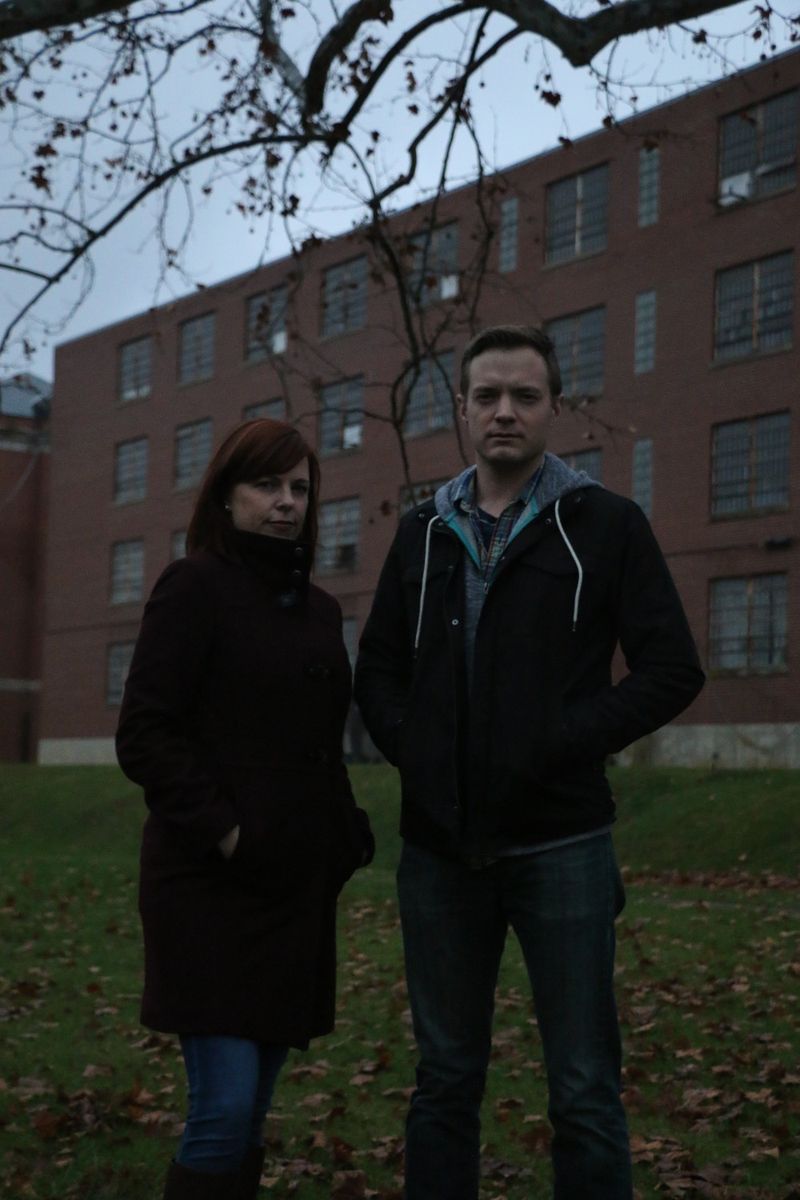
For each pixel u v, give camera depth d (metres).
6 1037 8.23
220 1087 3.44
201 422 47.53
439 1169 3.75
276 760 3.61
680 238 33.78
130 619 50.00
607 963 3.70
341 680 3.76
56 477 53.62
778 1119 6.15
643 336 34.41
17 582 56.41
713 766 29.55
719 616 32.41
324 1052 7.82
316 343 42.56
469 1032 3.80
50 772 38.03
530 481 3.89
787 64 31.77
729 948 11.47
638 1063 7.38
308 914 3.63
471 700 3.72
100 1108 6.30
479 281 9.08
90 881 18.28
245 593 3.67
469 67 8.72
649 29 7.83
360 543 41.28
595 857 3.70
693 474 33.09
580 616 3.74
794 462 31.30
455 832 3.70
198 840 3.46
